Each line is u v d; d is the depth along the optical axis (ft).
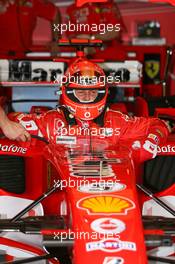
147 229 27.55
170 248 30.58
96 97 30.58
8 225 27.61
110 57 60.90
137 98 45.91
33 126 31.60
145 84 63.77
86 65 30.45
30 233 26.91
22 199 32.22
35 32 104.94
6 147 32.19
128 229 25.22
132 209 26.02
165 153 32.73
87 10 63.87
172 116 39.22
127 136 31.65
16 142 32.42
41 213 32.07
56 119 31.60
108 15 64.75
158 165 33.47
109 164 28.48
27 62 45.16
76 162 28.63
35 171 32.45
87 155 29.35
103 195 26.63
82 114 30.60
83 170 27.99
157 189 33.55
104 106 31.19
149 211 32.14
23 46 65.10
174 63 64.80
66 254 28.43
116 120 31.63
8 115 32.55
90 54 55.52
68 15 64.95
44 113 31.99
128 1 103.60
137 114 45.39
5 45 64.85
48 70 45.29
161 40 88.94
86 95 30.45
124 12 104.63
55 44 59.41
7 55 55.77
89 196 26.55
